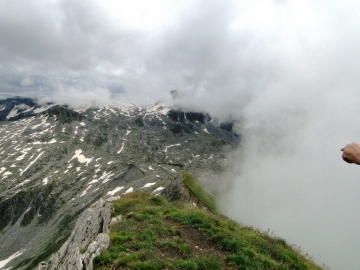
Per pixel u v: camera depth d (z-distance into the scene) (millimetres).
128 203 24062
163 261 12836
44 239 152125
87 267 13281
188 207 24625
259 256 15211
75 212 165500
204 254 14617
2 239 165875
